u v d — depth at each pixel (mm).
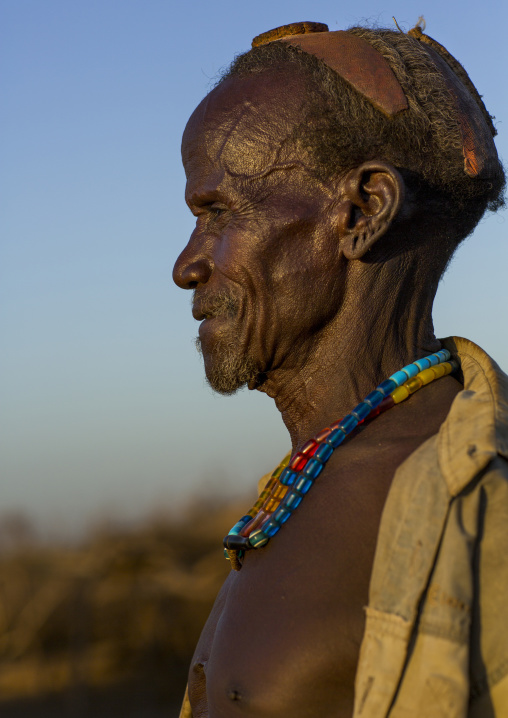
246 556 1466
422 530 1156
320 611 1267
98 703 9578
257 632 1312
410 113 1476
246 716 1272
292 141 1495
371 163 1455
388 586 1154
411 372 1468
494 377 1332
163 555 10430
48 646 10258
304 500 1416
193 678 1600
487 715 1093
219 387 1578
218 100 1581
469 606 1103
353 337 1503
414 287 1531
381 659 1122
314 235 1484
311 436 1524
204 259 1570
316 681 1239
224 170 1533
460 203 1538
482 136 1547
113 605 10289
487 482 1169
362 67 1488
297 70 1527
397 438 1406
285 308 1492
